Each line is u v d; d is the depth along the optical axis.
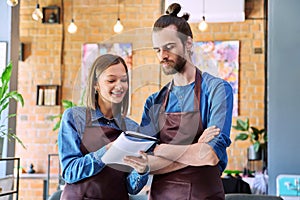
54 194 2.70
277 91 4.30
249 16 7.27
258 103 7.23
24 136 7.61
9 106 5.01
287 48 4.30
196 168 1.82
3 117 5.00
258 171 6.93
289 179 4.13
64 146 1.90
